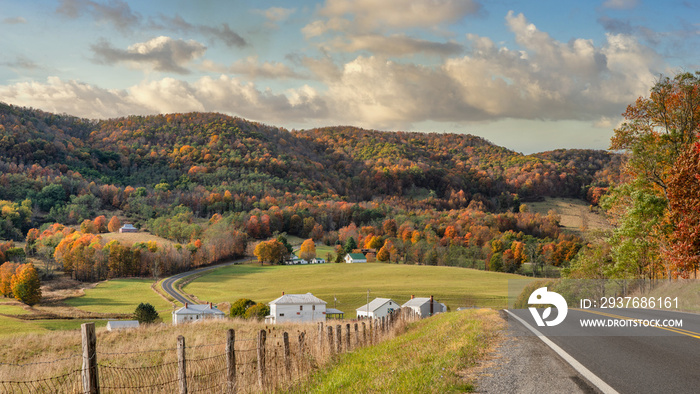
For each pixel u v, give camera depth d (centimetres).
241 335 2795
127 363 1856
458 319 2250
